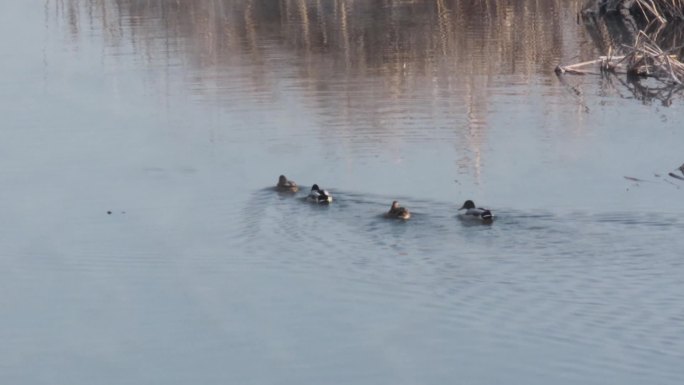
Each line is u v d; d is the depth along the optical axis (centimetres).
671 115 3103
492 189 2428
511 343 1692
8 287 2019
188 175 2630
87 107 3312
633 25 4628
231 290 1952
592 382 1572
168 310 1894
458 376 1611
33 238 2248
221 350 1741
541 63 3884
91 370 1692
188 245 2169
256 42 4300
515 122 3036
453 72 3703
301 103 3284
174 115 3191
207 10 5088
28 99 3431
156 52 4128
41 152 2853
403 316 1805
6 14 5141
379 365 1653
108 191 2531
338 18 4788
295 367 1667
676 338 1664
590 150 2747
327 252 2084
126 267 2084
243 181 2559
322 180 2539
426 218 2234
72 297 1967
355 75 3669
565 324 1730
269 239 2172
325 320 1817
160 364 1703
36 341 1805
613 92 3434
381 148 2791
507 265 1967
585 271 1920
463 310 1806
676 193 2372
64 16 5034
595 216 2214
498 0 5228
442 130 2947
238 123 3080
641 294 1823
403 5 5119
